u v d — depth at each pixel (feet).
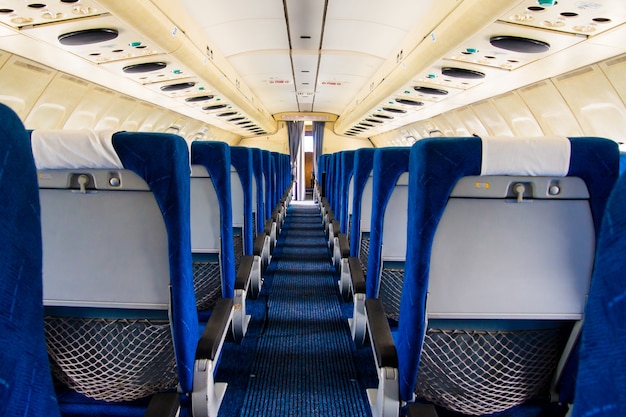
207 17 14.53
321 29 16.28
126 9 9.44
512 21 9.41
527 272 4.11
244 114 31.83
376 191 7.13
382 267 8.00
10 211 1.69
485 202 3.83
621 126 13.25
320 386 7.64
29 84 14.14
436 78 16.06
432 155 3.66
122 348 4.81
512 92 16.99
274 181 22.20
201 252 7.84
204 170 7.15
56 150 3.69
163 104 24.23
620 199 1.51
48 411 1.93
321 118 50.03
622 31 9.43
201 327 7.20
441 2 11.65
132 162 3.79
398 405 4.82
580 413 1.61
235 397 7.23
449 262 4.07
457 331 4.60
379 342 5.34
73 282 4.41
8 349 1.69
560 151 3.57
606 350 1.53
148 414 3.99
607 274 1.53
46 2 8.82
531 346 4.68
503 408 4.93
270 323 10.59
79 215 4.12
